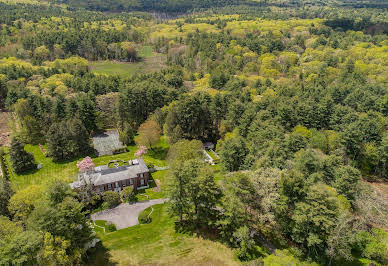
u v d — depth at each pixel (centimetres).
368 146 8906
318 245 5459
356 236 5656
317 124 10369
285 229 5747
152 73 16888
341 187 6538
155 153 10569
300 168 6788
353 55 17512
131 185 8125
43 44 19862
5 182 7119
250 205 6022
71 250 4912
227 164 7950
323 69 15650
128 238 6131
